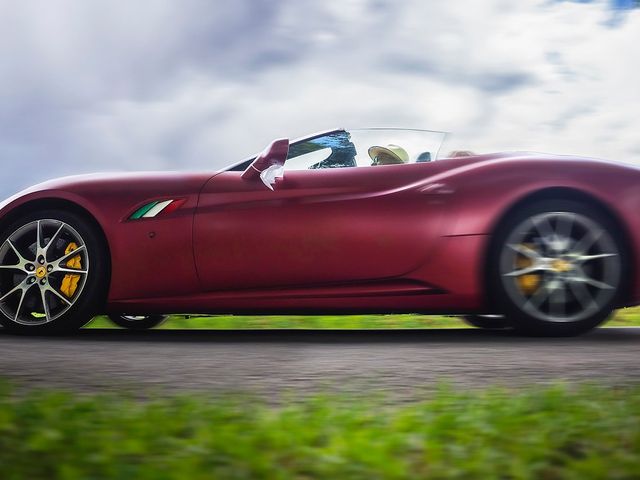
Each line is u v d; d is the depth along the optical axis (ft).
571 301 13.50
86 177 14.51
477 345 12.10
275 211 13.57
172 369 9.11
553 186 13.34
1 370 8.84
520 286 13.32
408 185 13.61
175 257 13.70
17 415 5.44
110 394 7.36
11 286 14.21
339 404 6.48
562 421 5.38
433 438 5.03
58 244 14.32
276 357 10.39
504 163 13.69
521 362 9.79
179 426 5.23
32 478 4.23
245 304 13.65
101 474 4.25
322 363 9.70
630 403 6.11
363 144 14.43
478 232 13.30
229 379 8.37
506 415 5.55
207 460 4.44
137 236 13.75
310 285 13.52
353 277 13.42
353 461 4.50
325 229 13.43
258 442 4.84
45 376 8.45
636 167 13.94
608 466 4.48
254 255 13.55
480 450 4.74
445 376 8.62
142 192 13.97
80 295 13.80
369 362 9.81
